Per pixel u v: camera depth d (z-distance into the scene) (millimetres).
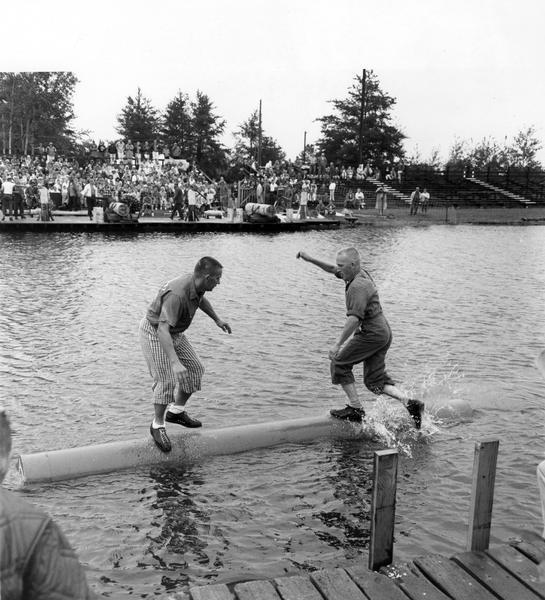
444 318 13461
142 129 91875
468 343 11359
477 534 4551
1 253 22188
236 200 38188
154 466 6277
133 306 13734
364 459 6590
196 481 6035
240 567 4738
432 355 10523
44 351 10094
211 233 32312
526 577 4238
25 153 68188
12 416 7418
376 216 44688
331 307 14141
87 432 7023
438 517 5477
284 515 5484
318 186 50375
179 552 4906
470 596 4074
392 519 4391
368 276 7059
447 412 7738
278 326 12203
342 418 7230
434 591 4133
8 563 1857
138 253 23234
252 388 8578
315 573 4301
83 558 4781
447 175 57844
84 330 11484
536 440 7105
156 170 43094
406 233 35594
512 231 38531
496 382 9109
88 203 32594
